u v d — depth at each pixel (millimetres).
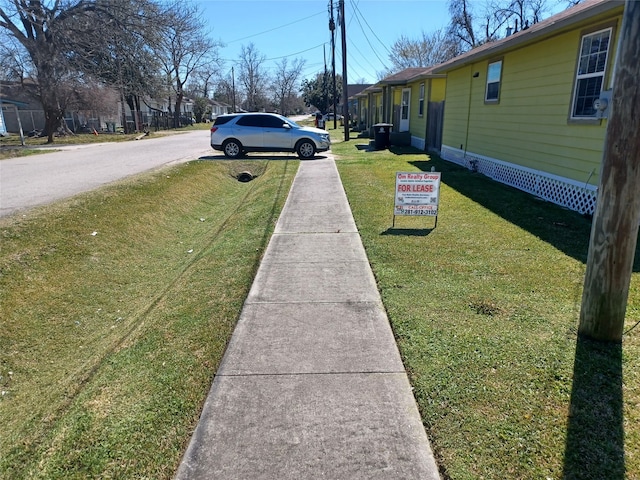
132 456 2307
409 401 2645
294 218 7270
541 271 4676
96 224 7203
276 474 2141
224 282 4695
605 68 6711
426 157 15352
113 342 3881
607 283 3084
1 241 5922
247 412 2592
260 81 85062
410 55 49906
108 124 41219
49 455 2377
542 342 3234
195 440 2385
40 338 4520
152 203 8914
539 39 8469
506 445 2273
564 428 2377
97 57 27703
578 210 7391
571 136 7613
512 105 9875
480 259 5066
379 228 6465
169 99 57125
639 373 2836
